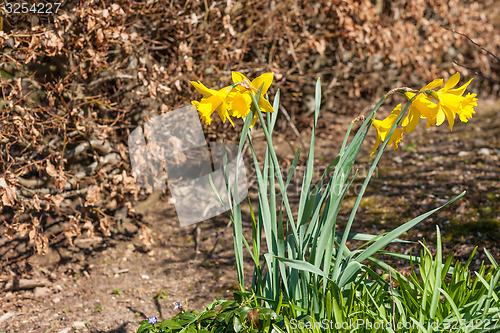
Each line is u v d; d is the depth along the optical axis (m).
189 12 4.01
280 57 4.98
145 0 3.78
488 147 5.21
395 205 4.17
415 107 1.84
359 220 4.00
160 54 4.30
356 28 4.79
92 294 3.29
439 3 6.25
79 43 3.16
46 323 2.93
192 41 3.94
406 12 6.19
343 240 1.99
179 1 4.00
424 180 4.58
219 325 2.09
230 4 3.89
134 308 3.12
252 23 4.65
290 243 2.12
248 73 4.47
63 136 3.55
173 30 4.01
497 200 3.94
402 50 6.32
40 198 3.24
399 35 5.81
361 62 6.25
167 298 3.23
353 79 6.32
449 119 1.75
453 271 2.13
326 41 5.29
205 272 3.55
